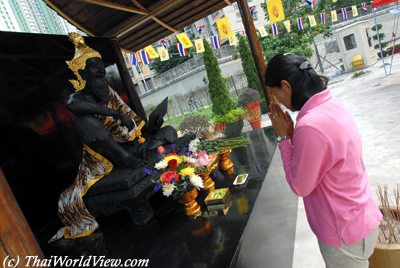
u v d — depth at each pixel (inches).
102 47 155.6
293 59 49.4
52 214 110.6
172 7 151.9
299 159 45.7
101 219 101.1
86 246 86.1
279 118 55.1
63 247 89.4
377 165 135.9
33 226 104.3
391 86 273.9
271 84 51.7
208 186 98.7
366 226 47.8
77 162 124.1
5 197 29.7
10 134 100.8
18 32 109.8
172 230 80.9
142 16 152.7
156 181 83.3
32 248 31.8
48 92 117.3
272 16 176.6
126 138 105.9
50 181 111.5
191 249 69.2
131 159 90.1
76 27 146.0
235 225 73.2
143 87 589.0
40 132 111.1
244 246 67.4
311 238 99.7
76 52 95.1
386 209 72.4
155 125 117.6
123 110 110.8
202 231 75.5
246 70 338.6
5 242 29.4
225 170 116.4
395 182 117.3
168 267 65.2
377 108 221.3
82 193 89.4
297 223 110.4
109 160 92.3
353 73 414.3
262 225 81.7
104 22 149.6
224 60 531.5
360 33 416.8
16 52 108.1
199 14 169.8
